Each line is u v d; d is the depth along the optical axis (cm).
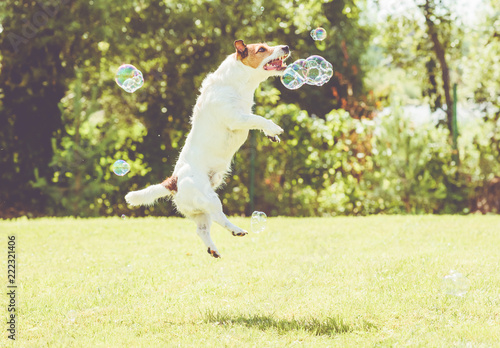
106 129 1221
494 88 1486
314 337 406
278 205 1212
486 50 1520
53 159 1167
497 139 1366
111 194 1245
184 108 1327
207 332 421
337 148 1232
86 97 1327
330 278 575
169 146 1294
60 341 405
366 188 1208
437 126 1430
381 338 400
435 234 838
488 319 438
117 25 1259
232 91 464
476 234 829
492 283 535
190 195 459
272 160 1224
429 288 521
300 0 1421
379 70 2062
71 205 1186
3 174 1216
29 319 467
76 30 1222
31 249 789
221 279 586
